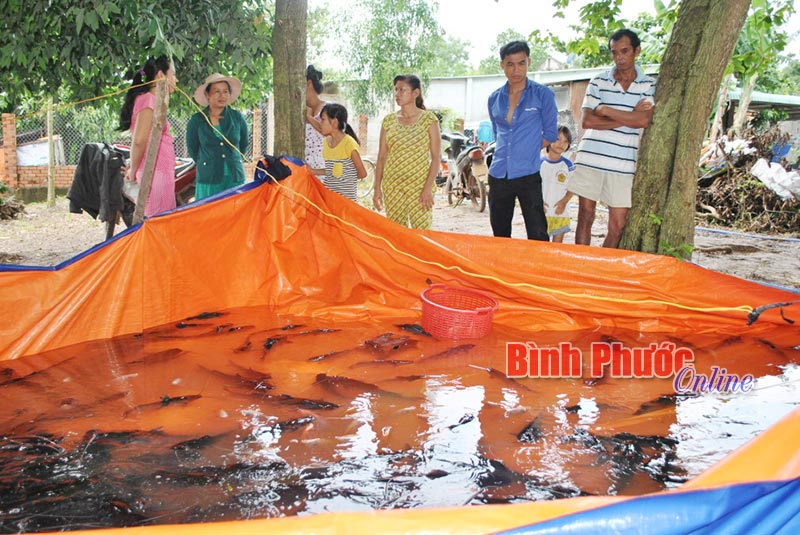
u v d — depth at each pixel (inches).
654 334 190.7
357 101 636.1
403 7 591.8
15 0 245.1
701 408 140.0
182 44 257.1
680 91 205.9
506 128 226.7
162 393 143.0
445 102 835.4
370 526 64.6
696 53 201.6
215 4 260.8
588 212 232.5
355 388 147.3
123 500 102.4
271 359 164.2
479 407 138.6
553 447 121.8
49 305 168.7
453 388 148.6
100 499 102.7
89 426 127.3
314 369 158.1
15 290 164.1
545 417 134.3
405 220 234.5
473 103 833.5
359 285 217.2
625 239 222.4
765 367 163.8
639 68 218.1
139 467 112.3
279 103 226.8
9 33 252.8
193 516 98.7
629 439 125.0
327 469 112.6
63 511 99.7
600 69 716.7
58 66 270.5
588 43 295.7
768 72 858.1
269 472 111.2
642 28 569.9
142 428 126.7
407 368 160.1
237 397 141.5
